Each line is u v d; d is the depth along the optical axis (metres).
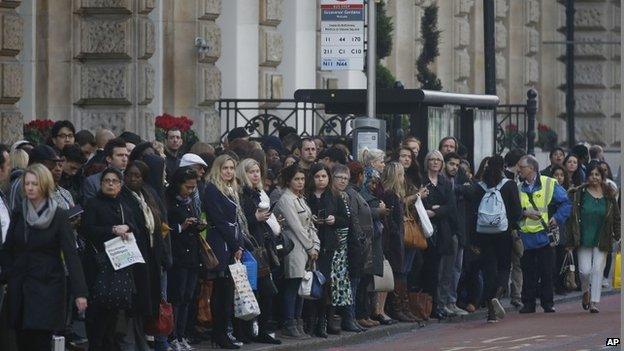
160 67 43.25
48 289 24.75
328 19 37.00
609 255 42.38
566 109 71.19
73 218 25.88
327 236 31.45
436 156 34.91
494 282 35.50
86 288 24.92
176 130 31.86
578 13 81.25
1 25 34.78
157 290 27.14
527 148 52.38
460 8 65.50
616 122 81.88
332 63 36.97
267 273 30.08
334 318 32.06
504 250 35.69
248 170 29.98
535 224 37.00
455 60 65.56
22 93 36.09
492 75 46.38
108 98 40.47
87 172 28.06
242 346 29.83
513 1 73.00
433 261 35.12
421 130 39.31
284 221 30.81
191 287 28.97
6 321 24.95
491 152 43.50
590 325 34.34
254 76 47.62
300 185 30.95
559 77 78.12
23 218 24.78
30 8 39.50
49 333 25.05
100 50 40.34
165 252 27.41
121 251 26.41
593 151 44.06
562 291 41.12
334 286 31.64
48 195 24.84
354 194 31.95
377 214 32.78
